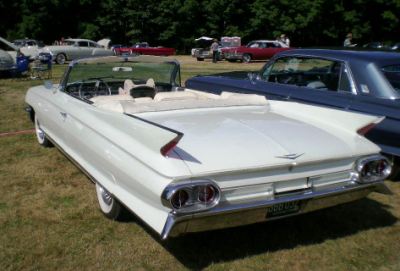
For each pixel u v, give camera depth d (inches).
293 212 113.2
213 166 101.3
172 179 97.0
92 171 137.0
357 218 146.4
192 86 269.1
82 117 141.3
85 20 1653.5
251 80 237.1
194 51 1231.5
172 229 97.5
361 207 155.4
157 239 127.7
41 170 183.0
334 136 125.4
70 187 165.6
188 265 115.2
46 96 188.5
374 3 1531.7
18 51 540.1
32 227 133.0
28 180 171.6
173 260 117.3
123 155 113.8
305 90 203.2
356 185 120.2
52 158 199.2
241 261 118.0
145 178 102.8
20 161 194.5
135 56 177.3
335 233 135.3
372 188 123.2
